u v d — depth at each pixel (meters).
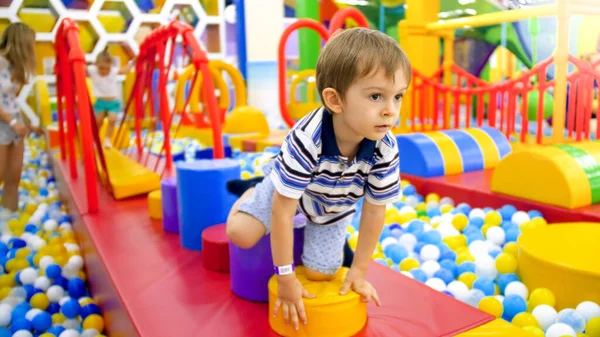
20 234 3.36
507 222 2.88
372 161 1.37
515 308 1.94
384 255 2.66
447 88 5.34
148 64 4.12
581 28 6.79
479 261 2.35
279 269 1.38
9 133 3.50
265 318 1.57
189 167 2.19
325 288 1.48
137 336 1.49
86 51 8.92
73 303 2.20
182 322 1.55
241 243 1.60
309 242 1.57
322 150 1.32
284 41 4.51
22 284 2.58
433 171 3.77
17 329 2.09
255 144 5.79
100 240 2.36
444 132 4.19
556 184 2.83
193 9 9.11
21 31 3.34
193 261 2.07
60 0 8.27
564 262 1.95
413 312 1.57
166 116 3.88
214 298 1.72
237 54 9.22
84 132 2.79
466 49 8.53
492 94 5.12
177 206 2.38
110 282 1.93
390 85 1.18
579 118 4.41
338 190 1.42
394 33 9.51
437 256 2.53
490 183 3.28
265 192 1.57
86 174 2.81
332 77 1.23
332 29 4.21
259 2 8.97
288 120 4.67
